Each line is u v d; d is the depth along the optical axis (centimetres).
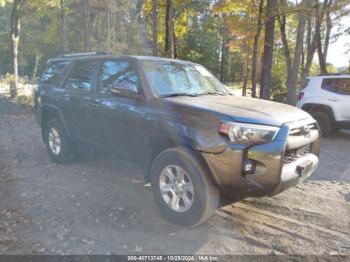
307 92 1075
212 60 5262
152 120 447
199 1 1819
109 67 538
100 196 505
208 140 395
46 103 651
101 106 520
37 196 500
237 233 414
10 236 394
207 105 429
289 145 402
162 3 1623
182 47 4778
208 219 429
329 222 445
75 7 3127
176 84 498
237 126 385
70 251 369
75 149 634
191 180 406
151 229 417
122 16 2878
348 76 1019
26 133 933
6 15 4044
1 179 566
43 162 662
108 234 404
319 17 1284
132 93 471
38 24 3719
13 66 2052
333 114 1022
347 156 802
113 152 523
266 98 1362
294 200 511
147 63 500
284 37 1702
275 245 391
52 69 681
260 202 498
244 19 1516
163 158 430
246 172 385
